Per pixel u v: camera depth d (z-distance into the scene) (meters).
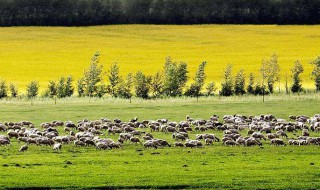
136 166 116.62
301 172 110.44
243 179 105.00
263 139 156.12
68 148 140.62
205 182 102.94
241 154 132.12
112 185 101.38
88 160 123.25
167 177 106.38
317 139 147.12
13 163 119.25
